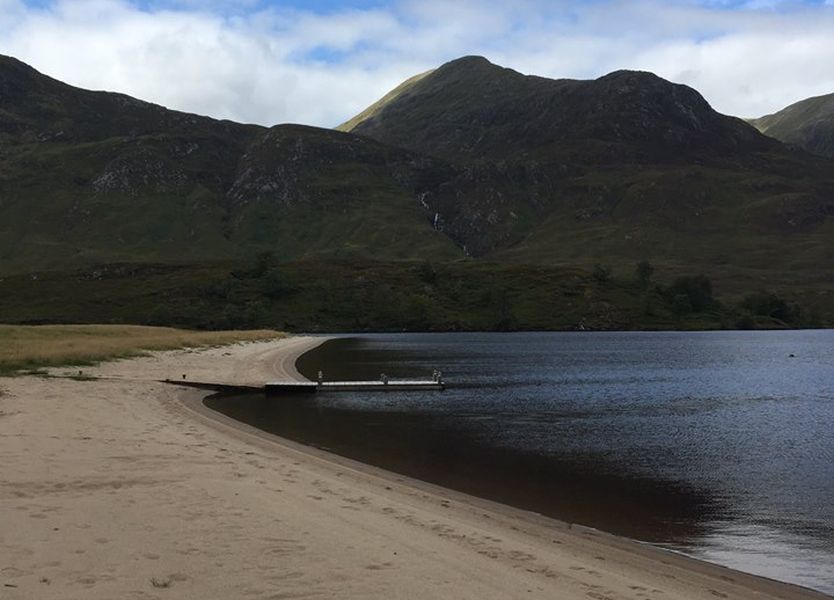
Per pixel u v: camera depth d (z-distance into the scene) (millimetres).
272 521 13234
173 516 13227
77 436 22094
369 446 28938
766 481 24141
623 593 10750
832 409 45875
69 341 71938
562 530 16172
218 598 9125
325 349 121875
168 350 78125
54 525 12172
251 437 26844
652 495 21750
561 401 49250
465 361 94375
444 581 10391
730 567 14492
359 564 10914
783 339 172750
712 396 53844
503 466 25797
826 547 16234
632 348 133125
